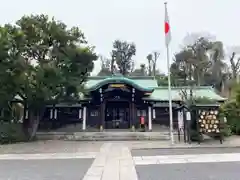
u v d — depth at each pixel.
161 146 14.81
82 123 27.41
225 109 20.58
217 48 55.31
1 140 18.27
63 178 7.42
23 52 18.56
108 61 68.88
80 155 12.25
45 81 17.34
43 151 13.95
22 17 19.03
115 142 18.83
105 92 26.97
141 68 65.69
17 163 10.17
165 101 26.72
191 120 17.45
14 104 26.75
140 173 7.94
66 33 19.41
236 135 19.94
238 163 9.45
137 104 27.70
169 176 7.45
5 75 16.61
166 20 17.41
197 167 8.74
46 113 27.69
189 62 54.91
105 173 8.09
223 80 53.31
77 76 19.98
